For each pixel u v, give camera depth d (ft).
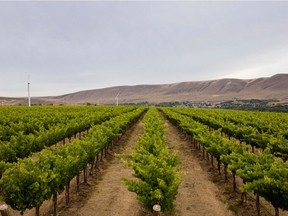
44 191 32.86
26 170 34.06
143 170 37.47
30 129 88.12
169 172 37.11
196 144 84.33
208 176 57.31
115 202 44.21
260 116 144.56
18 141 59.52
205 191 48.91
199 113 160.76
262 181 34.04
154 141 57.88
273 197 33.81
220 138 60.08
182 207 42.32
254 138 70.69
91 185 51.70
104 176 57.26
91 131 73.67
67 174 38.70
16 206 33.24
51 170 35.83
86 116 120.57
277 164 38.73
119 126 89.15
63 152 46.03
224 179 54.70
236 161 44.91
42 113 139.33
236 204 43.11
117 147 87.35
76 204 43.24
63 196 46.52
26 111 158.71
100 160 68.39
